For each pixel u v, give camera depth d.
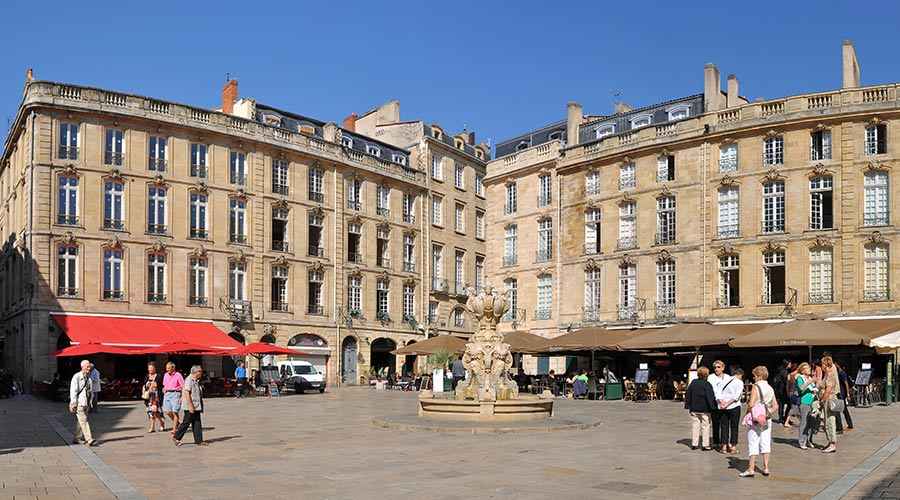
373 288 59.56
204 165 49.97
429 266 64.69
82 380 18.69
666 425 23.25
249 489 12.52
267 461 15.66
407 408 31.69
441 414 23.91
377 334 59.38
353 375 57.78
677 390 36.00
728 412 16.72
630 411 29.09
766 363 39.72
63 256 44.41
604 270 46.25
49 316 43.38
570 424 21.72
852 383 30.91
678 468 14.58
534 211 51.25
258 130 52.28
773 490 12.38
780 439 19.22
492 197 54.56
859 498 11.71
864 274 37.53
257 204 52.06
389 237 61.38
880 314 36.59
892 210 37.06
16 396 41.34
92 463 15.42
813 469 14.44
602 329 38.72
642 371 36.69
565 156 48.97
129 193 46.69
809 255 38.91
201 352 41.16
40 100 43.75
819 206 39.19
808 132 39.28
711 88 43.47
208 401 37.69
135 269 46.59
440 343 44.34
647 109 47.94
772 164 40.28
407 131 67.50
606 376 37.38
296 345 53.81
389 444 18.41
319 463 15.31
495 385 25.34
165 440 19.69
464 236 69.31
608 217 46.41
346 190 58.09
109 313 45.34
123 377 46.31
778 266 39.94
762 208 40.50
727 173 41.50
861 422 23.45
